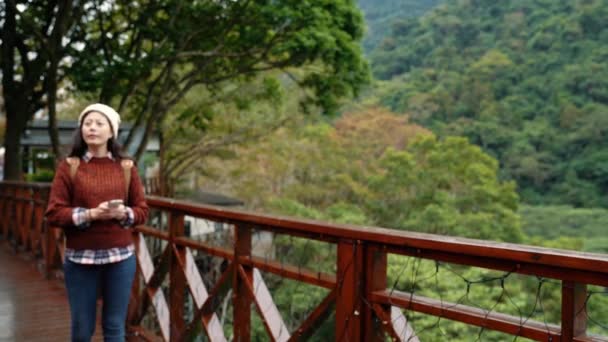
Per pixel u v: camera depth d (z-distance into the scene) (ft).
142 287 12.80
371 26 228.22
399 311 6.55
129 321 12.74
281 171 76.43
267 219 7.89
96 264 8.42
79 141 8.44
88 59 34.27
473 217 67.15
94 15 39.42
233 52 44.55
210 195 70.85
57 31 33.91
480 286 35.94
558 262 4.63
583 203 116.57
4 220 29.50
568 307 4.70
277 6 39.24
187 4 40.73
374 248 6.48
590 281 4.53
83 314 8.52
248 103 55.83
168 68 42.96
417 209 74.33
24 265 22.74
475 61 154.10
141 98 49.11
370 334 6.55
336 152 81.35
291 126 67.46
